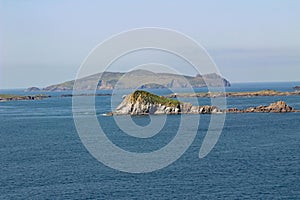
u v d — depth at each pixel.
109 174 80.12
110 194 67.00
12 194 68.25
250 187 70.06
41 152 108.56
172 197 64.88
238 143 118.81
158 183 73.25
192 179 75.69
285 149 107.69
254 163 89.69
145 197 65.19
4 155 105.38
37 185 73.50
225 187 70.25
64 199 64.81
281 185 71.19
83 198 65.19
